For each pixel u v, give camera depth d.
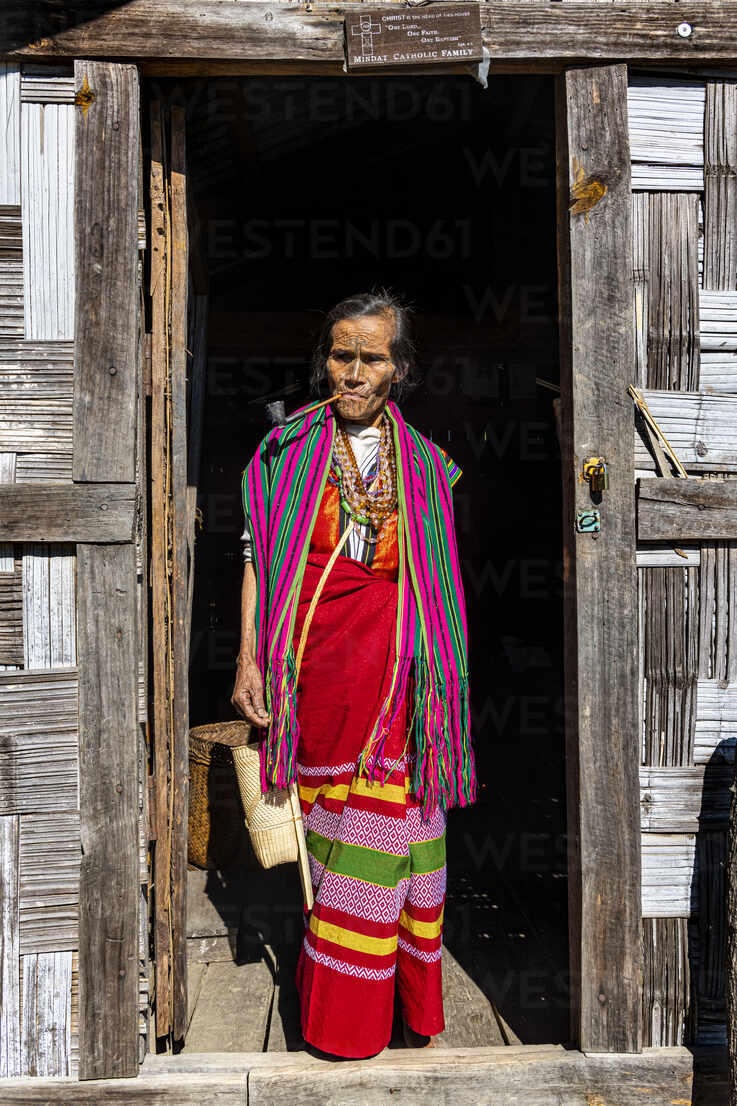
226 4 1.94
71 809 2.00
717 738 2.12
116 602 1.97
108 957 1.99
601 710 2.06
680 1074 2.05
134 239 1.97
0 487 1.94
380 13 1.96
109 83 1.96
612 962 2.06
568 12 1.99
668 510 2.05
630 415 2.05
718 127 2.09
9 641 1.98
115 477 1.96
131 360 1.96
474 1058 2.05
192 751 3.24
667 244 2.09
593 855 2.06
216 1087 1.98
